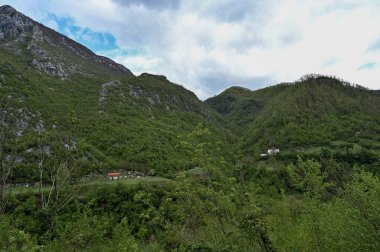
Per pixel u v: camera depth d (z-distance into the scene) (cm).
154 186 5516
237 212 1102
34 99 11994
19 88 12356
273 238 1395
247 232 1016
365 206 1237
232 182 1113
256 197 1127
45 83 16625
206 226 1179
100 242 1580
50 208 1501
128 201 4891
